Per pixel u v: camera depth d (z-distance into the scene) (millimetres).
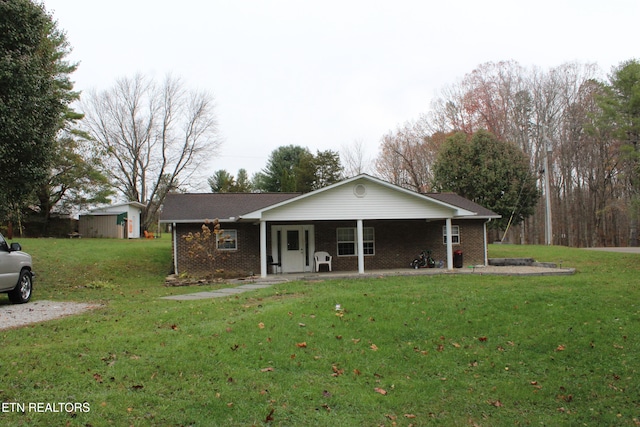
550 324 9328
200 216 19750
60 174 30266
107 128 39156
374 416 5535
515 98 43594
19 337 7684
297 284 15391
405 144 46000
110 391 5492
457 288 13078
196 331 8117
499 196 32812
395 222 22078
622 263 21219
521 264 22344
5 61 12867
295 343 7793
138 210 39156
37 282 16516
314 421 5270
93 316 9773
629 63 30688
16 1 13289
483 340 8500
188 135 41719
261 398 5664
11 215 16125
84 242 26203
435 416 5707
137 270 20188
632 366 7469
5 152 13227
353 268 21562
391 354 7676
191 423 4965
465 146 33188
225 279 17859
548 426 5629
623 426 5711
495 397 6352
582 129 40781
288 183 49281
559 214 47781
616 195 44938
